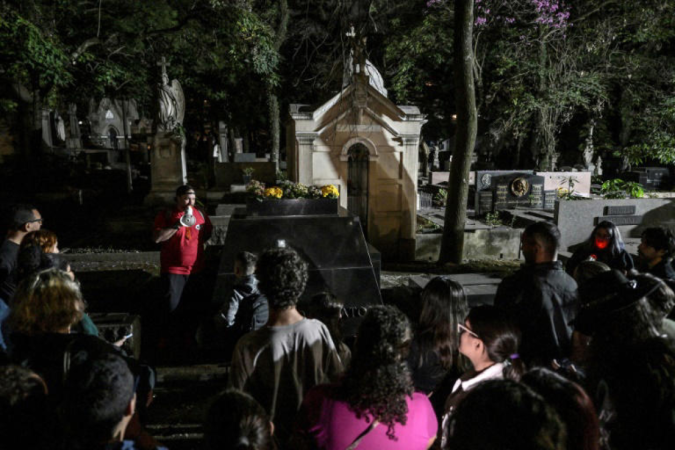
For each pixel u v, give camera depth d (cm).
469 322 274
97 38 1864
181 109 1627
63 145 3872
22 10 1575
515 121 2238
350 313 664
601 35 2052
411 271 1084
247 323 496
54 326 292
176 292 646
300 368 291
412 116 1191
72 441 188
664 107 1808
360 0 1195
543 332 335
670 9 2086
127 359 271
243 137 3938
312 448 231
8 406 195
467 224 1350
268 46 1870
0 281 442
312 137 1162
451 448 158
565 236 1238
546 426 146
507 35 2152
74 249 1132
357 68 1155
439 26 2209
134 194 2642
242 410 196
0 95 2547
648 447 212
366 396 221
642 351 230
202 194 1728
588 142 2809
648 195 1486
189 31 2061
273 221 692
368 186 1216
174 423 469
